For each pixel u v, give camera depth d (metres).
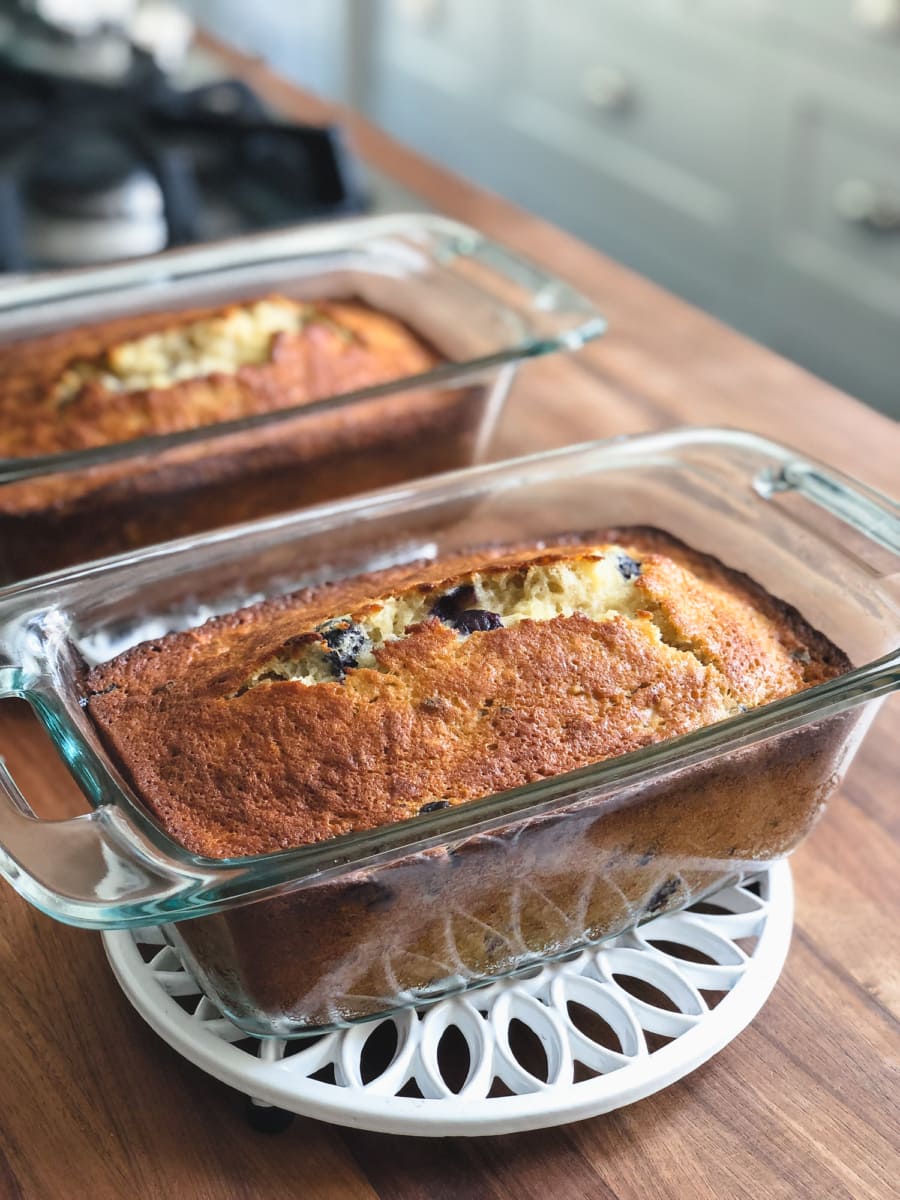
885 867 0.42
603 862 0.34
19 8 0.96
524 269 0.60
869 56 1.01
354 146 0.91
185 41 1.01
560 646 0.37
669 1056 0.34
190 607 0.42
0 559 0.50
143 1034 0.36
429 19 1.44
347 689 0.36
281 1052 0.34
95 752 0.34
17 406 0.55
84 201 0.76
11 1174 0.32
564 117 1.34
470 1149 0.33
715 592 0.42
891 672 0.35
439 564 0.44
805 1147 0.33
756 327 1.23
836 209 1.10
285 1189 0.32
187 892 0.29
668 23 1.18
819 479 0.43
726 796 0.35
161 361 0.58
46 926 0.39
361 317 0.63
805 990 0.38
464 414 0.55
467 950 0.34
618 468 0.46
